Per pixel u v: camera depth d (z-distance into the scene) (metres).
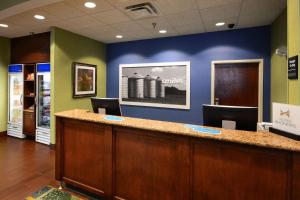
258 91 4.01
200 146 1.68
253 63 4.06
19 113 4.89
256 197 1.49
